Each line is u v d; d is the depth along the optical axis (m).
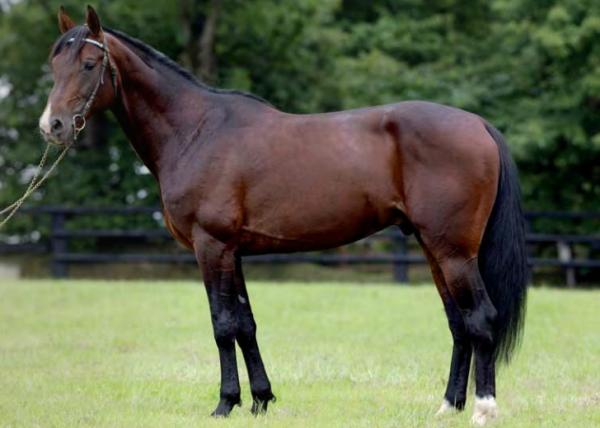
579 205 25.94
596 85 23.05
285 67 27.97
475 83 26.69
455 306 8.26
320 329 13.87
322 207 7.95
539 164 25.92
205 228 8.12
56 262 22.50
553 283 25.78
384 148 7.94
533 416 8.22
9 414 8.47
